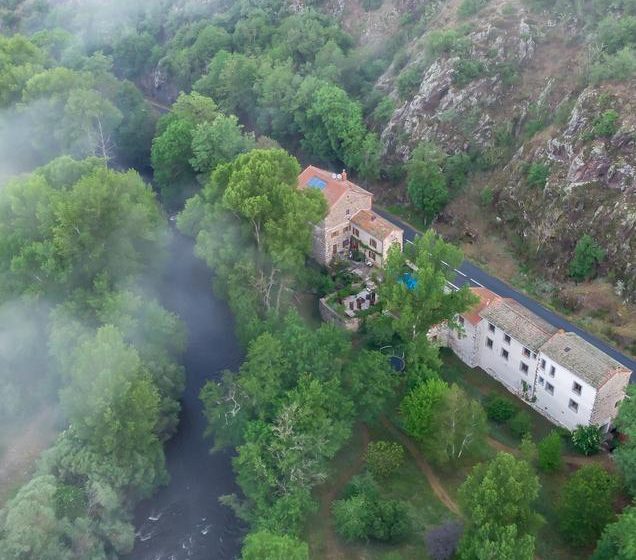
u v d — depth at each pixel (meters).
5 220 74.25
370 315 78.12
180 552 59.06
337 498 60.69
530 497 49.75
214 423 64.25
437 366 68.31
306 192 77.12
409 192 99.56
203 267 93.56
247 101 124.94
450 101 103.94
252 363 61.94
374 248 87.50
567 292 82.31
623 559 46.19
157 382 66.75
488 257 91.81
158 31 157.25
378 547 56.53
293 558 48.31
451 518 58.28
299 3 138.38
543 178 89.25
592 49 92.81
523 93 99.56
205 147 99.00
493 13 109.12
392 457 61.16
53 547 52.88
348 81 122.56
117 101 122.94
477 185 98.06
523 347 68.19
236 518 61.47
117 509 58.34
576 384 63.38
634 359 73.69
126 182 78.94
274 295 79.25
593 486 53.38
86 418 57.75
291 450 56.59
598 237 81.69
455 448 62.06
